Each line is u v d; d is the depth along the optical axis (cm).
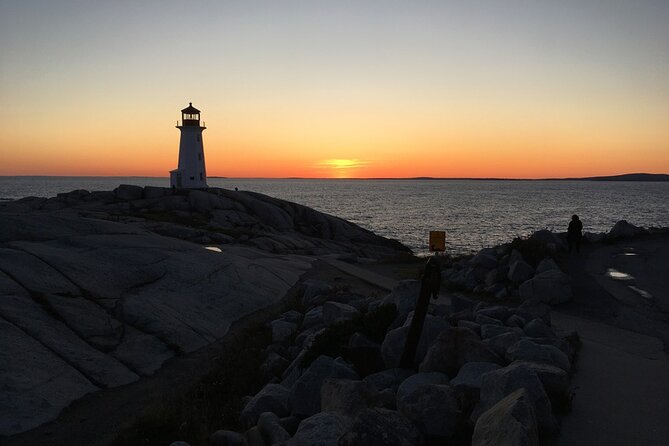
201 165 7444
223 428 996
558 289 1669
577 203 15875
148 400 1166
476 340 862
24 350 1228
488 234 7394
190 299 1831
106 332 1459
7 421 1012
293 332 1576
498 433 557
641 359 1020
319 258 3497
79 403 1138
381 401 790
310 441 676
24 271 1611
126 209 5678
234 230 4894
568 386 773
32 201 6181
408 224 9281
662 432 676
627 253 2498
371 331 1150
